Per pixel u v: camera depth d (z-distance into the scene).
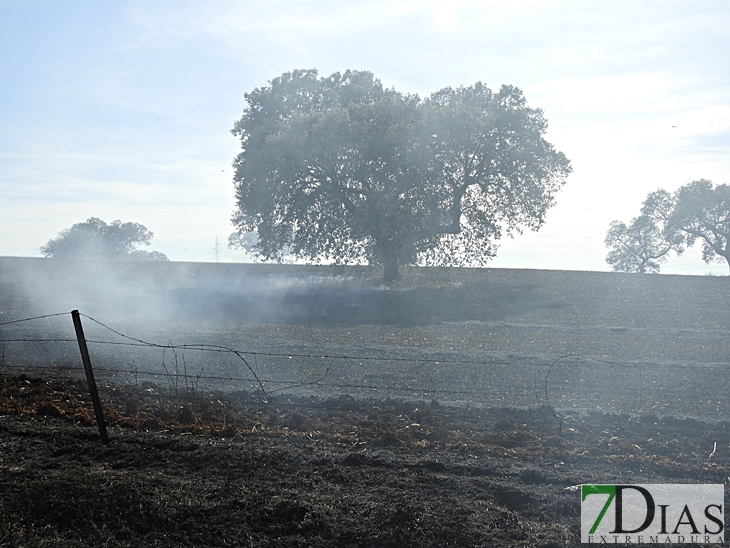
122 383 15.49
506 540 6.89
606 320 34.25
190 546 6.68
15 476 8.45
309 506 7.43
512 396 14.82
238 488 8.05
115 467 8.98
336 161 45.22
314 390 15.14
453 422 12.07
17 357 19.50
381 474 8.70
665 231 95.88
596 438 11.05
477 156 47.56
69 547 6.56
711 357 21.66
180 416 11.72
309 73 54.03
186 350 21.34
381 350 22.31
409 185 44.50
